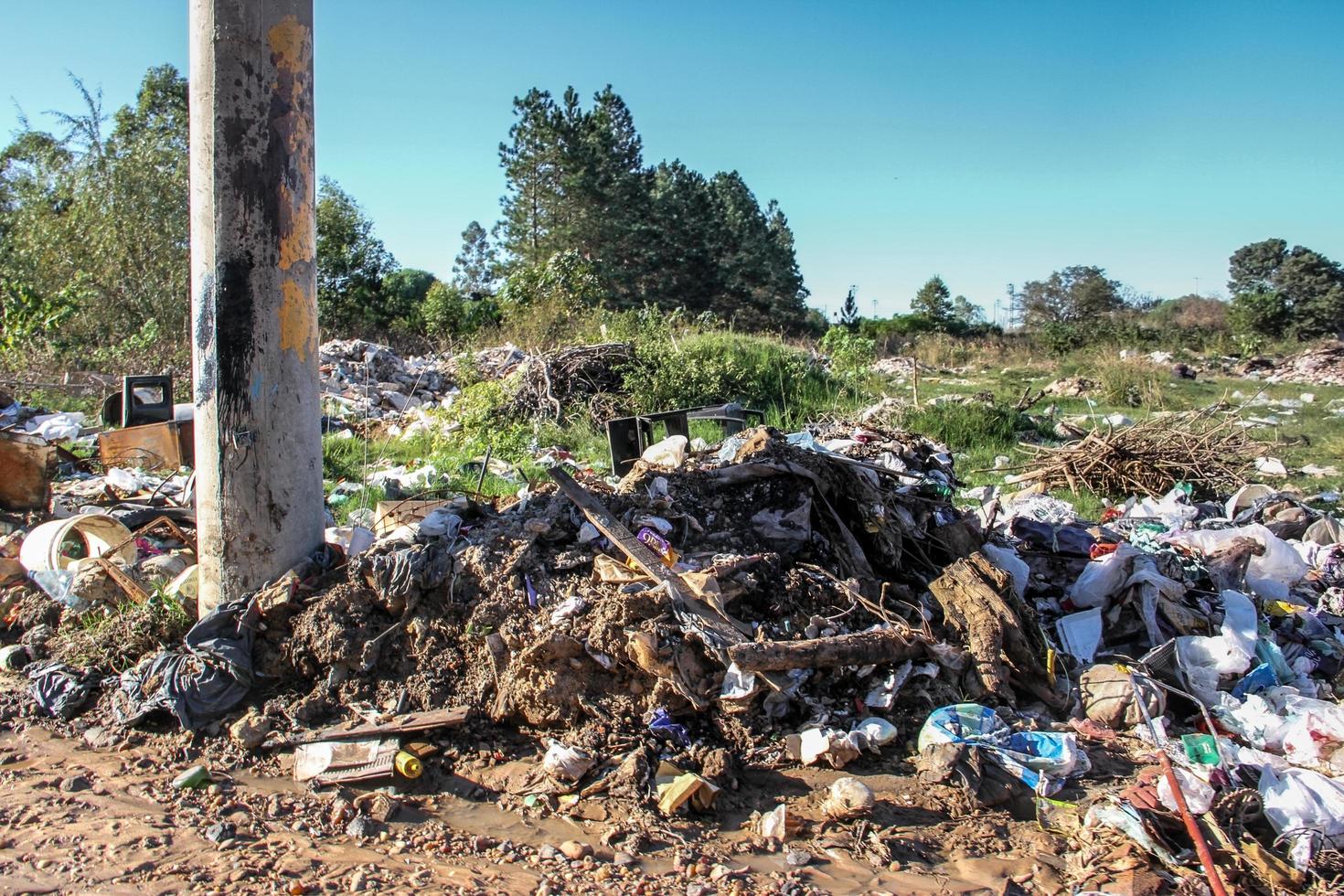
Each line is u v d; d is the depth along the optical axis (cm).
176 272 1931
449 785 381
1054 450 1114
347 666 430
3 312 1716
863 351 1881
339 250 3172
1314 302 4109
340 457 1055
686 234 4731
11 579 552
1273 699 462
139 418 888
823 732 404
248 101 423
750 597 462
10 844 329
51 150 2091
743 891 319
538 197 4109
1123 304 6041
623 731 400
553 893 313
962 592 480
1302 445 1320
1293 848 344
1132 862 338
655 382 1348
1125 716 443
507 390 1318
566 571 452
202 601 464
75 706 434
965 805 378
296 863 325
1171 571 557
